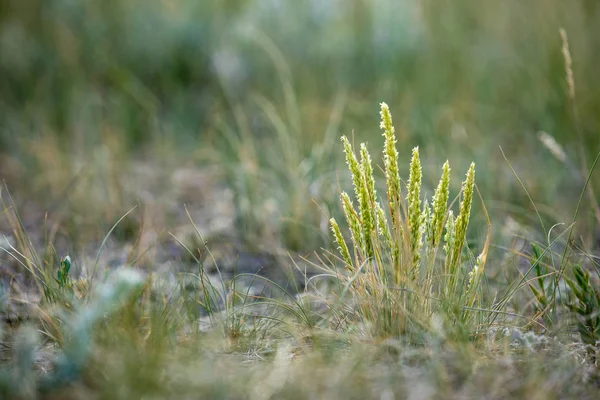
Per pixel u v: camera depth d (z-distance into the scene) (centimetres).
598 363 250
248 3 749
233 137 537
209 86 691
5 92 703
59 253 391
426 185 467
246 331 280
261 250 398
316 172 451
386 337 256
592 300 271
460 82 646
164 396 213
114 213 452
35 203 498
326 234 382
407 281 258
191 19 743
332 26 720
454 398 217
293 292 338
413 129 552
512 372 236
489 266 347
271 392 219
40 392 220
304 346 262
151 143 649
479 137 555
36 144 584
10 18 764
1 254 377
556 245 378
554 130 540
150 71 720
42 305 281
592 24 623
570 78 381
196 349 246
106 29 743
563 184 477
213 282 345
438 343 241
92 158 556
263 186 467
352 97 633
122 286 254
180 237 418
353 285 278
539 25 653
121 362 225
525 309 297
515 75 639
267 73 684
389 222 365
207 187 531
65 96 674
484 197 439
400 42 688
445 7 704
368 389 220
